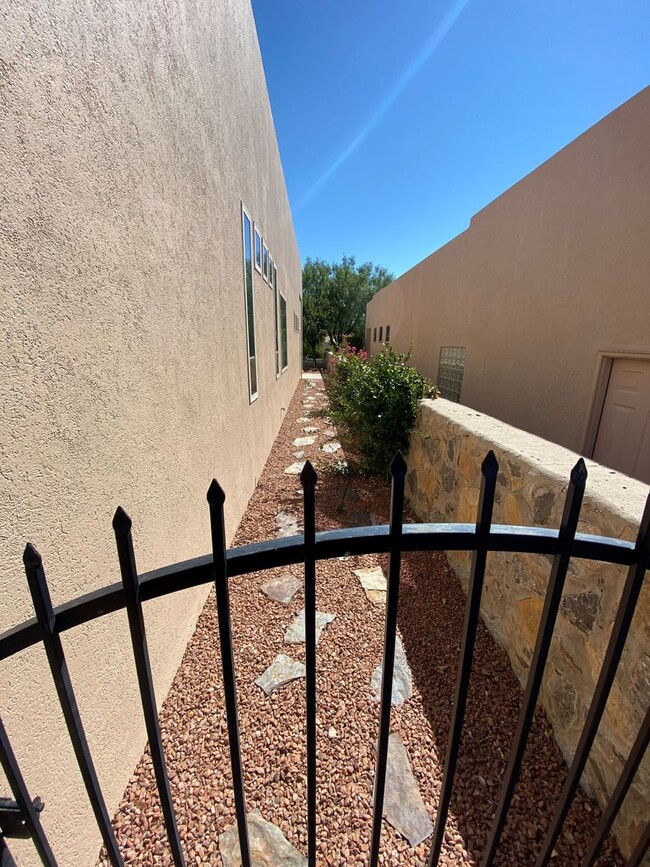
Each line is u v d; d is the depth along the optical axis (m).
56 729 1.11
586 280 4.11
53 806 1.09
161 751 0.80
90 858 1.25
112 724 1.40
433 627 2.30
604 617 1.35
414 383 4.07
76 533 1.22
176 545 2.06
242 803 0.87
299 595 2.62
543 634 0.82
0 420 0.92
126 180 1.50
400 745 1.64
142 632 0.74
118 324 1.46
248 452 4.04
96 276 1.31
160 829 1.37
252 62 4.02
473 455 2.47
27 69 0.97
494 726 1.71
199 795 1.47
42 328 1.06
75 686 1.20
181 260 2.11
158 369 1.83
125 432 1.52
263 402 5.18
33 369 1.03
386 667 0.83
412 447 4.05
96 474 1.32
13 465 0.96
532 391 5.07
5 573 0.94
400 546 0.77
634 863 0.93
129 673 1.53
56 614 0.70
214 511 0.69
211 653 2.15
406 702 1.84
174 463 2.03
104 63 1.33
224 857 1.29
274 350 6.49
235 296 3.39
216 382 2.80
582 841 1.30
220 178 2.86
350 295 24.78
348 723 1.74
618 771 1.28
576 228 4.23
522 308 5.23
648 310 3.42
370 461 4.54
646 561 0.77
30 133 0.99
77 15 1.17
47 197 1.06
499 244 5.80
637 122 3.43
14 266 0.95
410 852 1.29
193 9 2.23
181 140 2.08
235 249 3.37
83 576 1.25
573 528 0.76
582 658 1.48
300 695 1.88
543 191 4.77
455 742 0.88
